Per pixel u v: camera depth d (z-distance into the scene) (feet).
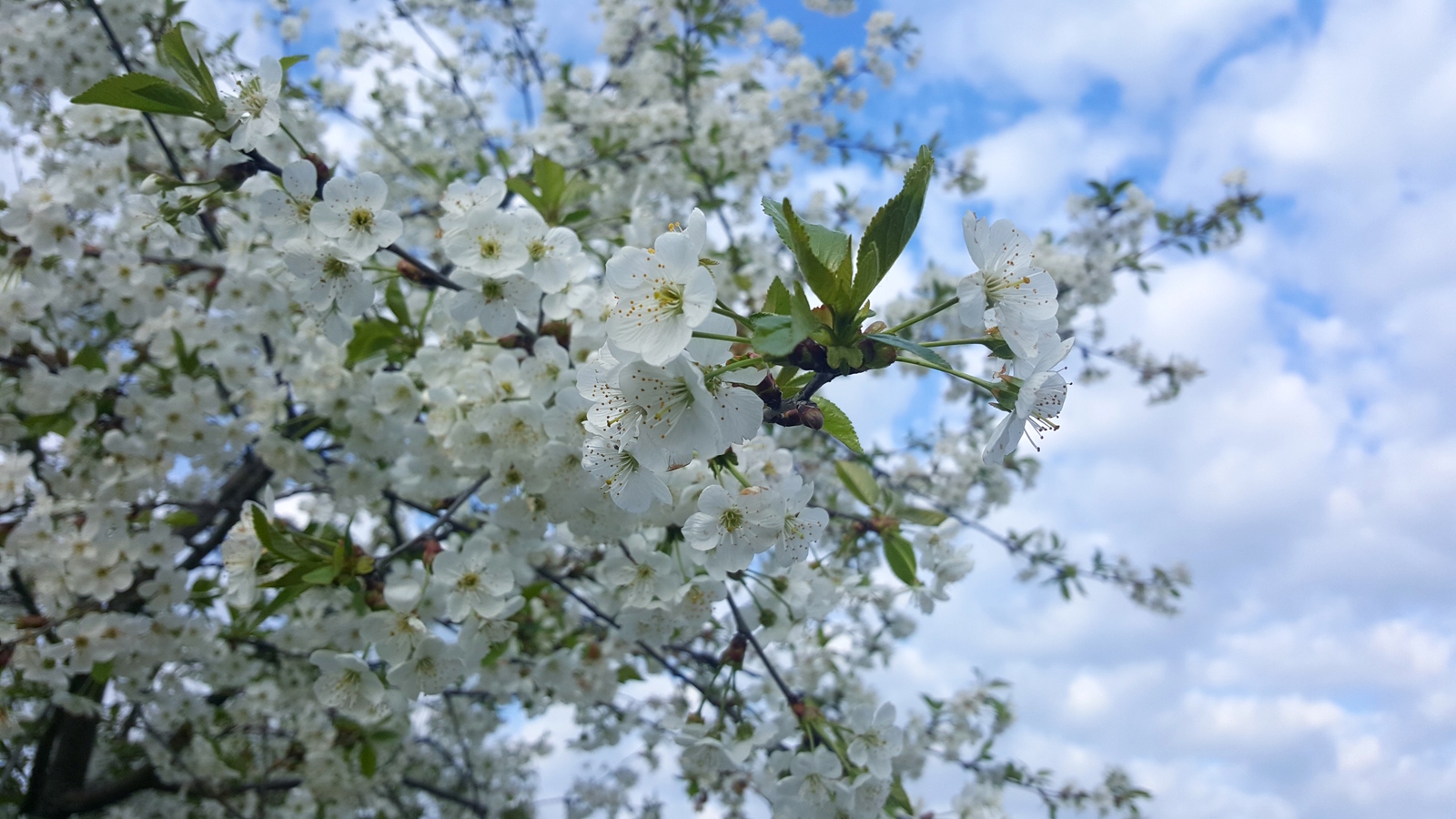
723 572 10.25
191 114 9.62
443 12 27.91
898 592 12.39
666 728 11.05
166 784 19.38
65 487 14.11
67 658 12.71
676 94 27.48
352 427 14.11
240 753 21.36
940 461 25.48
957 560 12.07
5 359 13.28
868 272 6.24
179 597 13.01
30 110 16.43
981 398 26.48
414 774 27.04
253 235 14.07
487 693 23.44
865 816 10.27
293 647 16.67
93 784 19.61
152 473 14.01
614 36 27.37
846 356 6.25
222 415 16.29
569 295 11.48
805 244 6.05
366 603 10.61
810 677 17.87
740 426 6.63
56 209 12.75
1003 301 6.80
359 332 12.91
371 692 10.37
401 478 14.24
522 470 11.09
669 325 6.46
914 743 21.72
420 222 22.70
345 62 26.58
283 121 11.03
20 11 15.72
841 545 12.50
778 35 29.22
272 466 14.89
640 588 10.86
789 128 28.76
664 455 6.63
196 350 14.84
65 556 12.32
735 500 8.08
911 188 6.19
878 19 28.84
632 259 6.58
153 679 17.51
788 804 10.19
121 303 14.39
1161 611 26.27
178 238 10.88
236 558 10.21
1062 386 6.86
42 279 13.07
